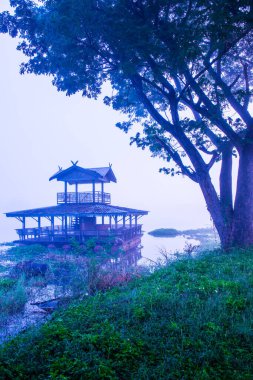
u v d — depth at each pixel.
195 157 14.77
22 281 14.08
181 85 18.28
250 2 10.20
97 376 4.50
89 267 11.86
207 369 4.74
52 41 13.73
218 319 6.31
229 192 15.30
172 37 12.14
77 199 36.84
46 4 13.88
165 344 5.51
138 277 11.77
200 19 11.31
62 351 5.28
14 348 5.50
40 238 33.66
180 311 6.88
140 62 13.18
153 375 4.59
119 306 7.59
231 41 11.95
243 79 19.77
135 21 11.88
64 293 11.67
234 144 14.39
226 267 10.45
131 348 5.24
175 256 16.36
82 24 12.11
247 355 5.10
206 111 14.09
